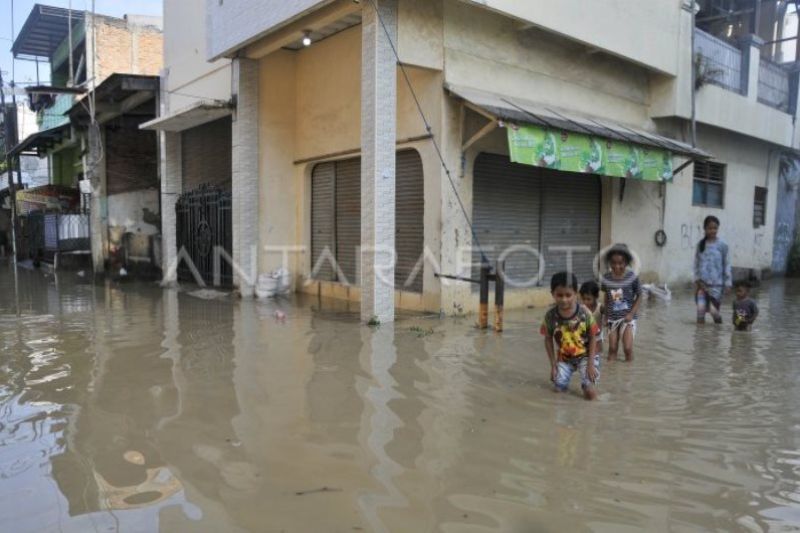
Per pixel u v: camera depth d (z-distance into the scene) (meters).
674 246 14.09
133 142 17.73
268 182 11.84
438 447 3.96
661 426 4.43
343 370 5.91
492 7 8.87
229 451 3.86
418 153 9.73
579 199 11.87
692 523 3.03
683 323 9.20
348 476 3.51
